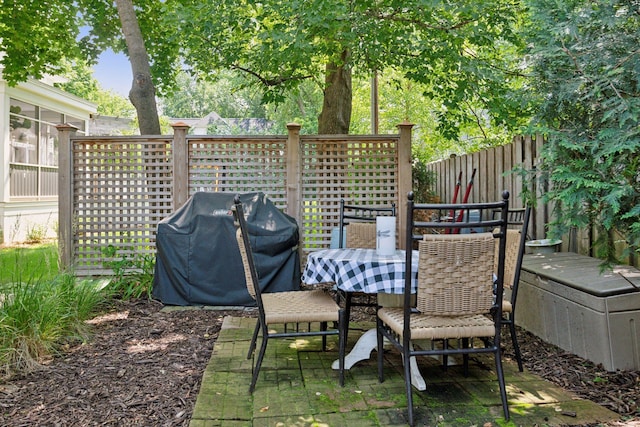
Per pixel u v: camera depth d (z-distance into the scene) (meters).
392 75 10.94
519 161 4.88
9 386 2.64
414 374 2.58
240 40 6.32
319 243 5.52
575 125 2.81
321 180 5.55
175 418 2.26
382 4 5.62
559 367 2.82
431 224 2.23
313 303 2.83
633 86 2.57
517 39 5.56
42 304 3.38
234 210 2.62
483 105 6.16
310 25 4.98
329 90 7.49
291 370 2.85
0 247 8.13
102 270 5.46
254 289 2.55
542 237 4.32
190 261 4.60
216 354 3.13
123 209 5.45
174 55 8.59
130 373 2.84
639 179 2.55
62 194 5.39
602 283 2.81
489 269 2.26
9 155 9.53
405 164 5.45
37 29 8.31
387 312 2.60
